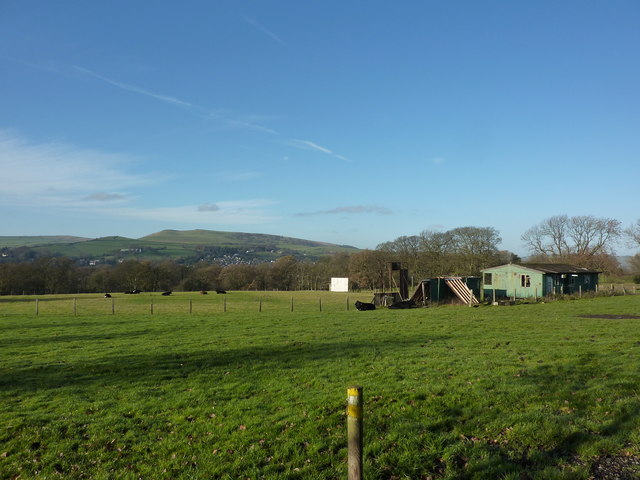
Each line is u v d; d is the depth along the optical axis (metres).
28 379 14.27
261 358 16.45
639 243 75.19
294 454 7.73
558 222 87.62
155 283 110.69
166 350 18.80
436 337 20.08
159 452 8.20
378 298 46.00
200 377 13.90
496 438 7.95
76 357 17.78
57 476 7.52
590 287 59.41
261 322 29.39
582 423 8.32
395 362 14.61
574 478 6.45
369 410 9.65
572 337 18.41
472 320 26.98
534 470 6.77
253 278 119.94
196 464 7.62
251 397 11.38
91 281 106.44
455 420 8.82
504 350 15.84
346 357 15.94
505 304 40.22
